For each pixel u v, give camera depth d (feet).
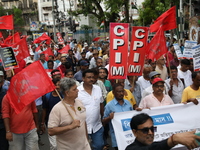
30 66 13.93
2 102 15.06
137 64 19.01
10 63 18.65
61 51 49.70
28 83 13.83
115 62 17.84
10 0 235.61
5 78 22.17
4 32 80.69
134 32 18.65
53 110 12.34
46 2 199.52
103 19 84.99
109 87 21.53
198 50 19.54
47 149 20.39
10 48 18.67
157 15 98.32
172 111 15.35
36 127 16.61
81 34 124.36
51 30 182.60
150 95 16.25
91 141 16.66
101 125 16.35
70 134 12.30
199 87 16.53
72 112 12.55
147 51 21.70
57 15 95.45
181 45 47.88
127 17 80.79
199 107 15.48
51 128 12.09
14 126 15.26
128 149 7.98
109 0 76.54
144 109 15.23
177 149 13.19
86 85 16.08
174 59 31.71
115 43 17.74
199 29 31.17
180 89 19.48
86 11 85.35
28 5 233.14
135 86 20.35
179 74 21.95
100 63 28.66
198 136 5.92
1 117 15.67
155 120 15.07
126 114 15.12
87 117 15.70
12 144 15.46
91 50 53.36
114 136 15.52
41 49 51.37
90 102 15.83
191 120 15.20
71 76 21.15
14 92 13.93
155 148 6.53
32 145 15.71
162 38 20.90
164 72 24.91
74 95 12.48
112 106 15.72
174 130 15.03
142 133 7.93
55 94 17.49
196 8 30.83
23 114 15.26
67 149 12.34
